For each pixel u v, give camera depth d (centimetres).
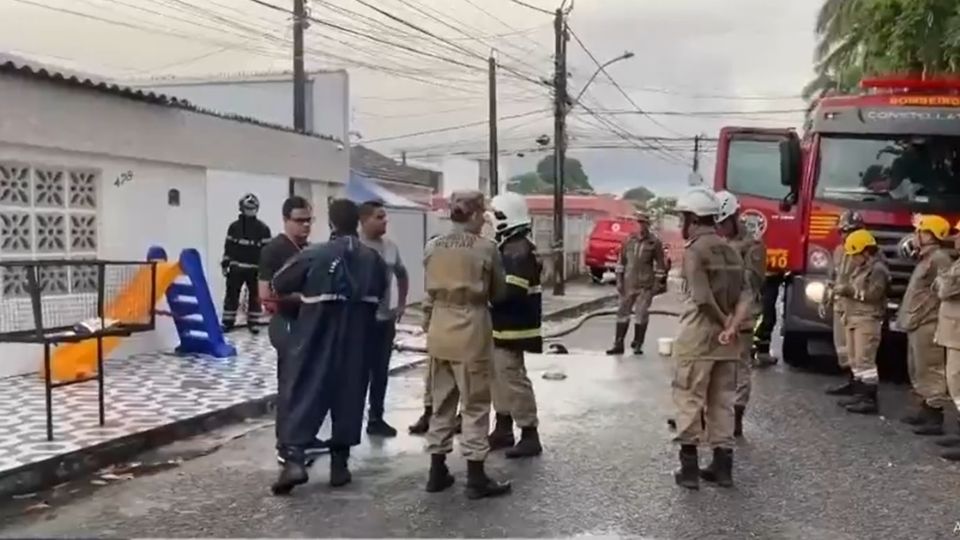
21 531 582
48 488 677
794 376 1166
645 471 709
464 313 640
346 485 678
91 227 1180
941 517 604
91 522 599
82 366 1041
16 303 1032
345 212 680
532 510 616
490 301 662
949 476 703
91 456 723
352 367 673
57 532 579
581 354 1393
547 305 2467
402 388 1080
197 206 1383
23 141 1052
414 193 3738
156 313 1126
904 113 1128
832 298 1002
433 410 663
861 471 716
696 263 655
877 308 938
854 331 947
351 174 2314
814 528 582
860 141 1135
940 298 800
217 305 1486
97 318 873
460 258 639
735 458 753
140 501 644
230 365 1136
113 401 912
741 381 817
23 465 670
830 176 1140
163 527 587
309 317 663
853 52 1902
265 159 1558
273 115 2222
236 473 715
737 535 568
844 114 1145
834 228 1126
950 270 788
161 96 1253
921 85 1177
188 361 1163
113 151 1191
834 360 1296
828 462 742
